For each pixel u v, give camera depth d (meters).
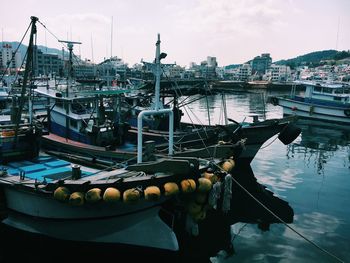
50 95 14.41
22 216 9.45
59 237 9.21
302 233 10.48
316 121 36.69
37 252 9.16
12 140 11.61
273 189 14.65
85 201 8.13
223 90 16.05
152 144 9.72
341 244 9.78
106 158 12.68
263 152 21.69
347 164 18.81
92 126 13.48
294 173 17.03
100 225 8.95
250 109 48.34
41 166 11.42
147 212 8.79
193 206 9.20
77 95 14.42
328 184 15.34
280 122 15.98
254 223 11.23
